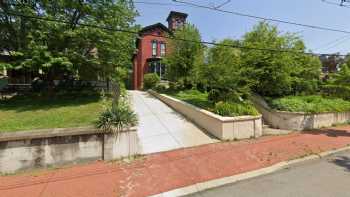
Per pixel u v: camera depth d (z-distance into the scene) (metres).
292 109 10.68
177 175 5.09
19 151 5.22
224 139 7.89
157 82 21.02
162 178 4.93
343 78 13.50
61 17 11.59
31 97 13.83
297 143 7.85
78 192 4.31
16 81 16.86
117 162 5.89
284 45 11.61
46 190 4.39
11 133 5.14
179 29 16.92
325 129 10.76
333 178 4.91
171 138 7.85
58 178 4.93
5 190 4.40
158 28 24.67
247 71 11.10
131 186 4.56
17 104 11.66
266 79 11.66
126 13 13.07
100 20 12.09
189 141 7.67
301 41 13.31
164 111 11.77
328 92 15.09
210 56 10.60
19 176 5.03
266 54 11.09
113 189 4.43
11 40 12.41
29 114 9.29
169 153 6.57
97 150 5.98
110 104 8.39
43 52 11.02
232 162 5.90
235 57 10.63
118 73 13.66
